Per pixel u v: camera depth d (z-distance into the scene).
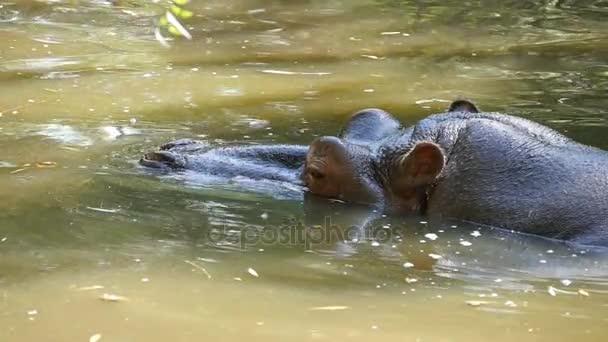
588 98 18.08
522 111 16.95
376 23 27.31
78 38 24.05
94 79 19.56
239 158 13.46
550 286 9.95
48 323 8.81
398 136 12.56
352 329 8.83
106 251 10.61
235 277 10.02
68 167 13.61
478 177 11.74
